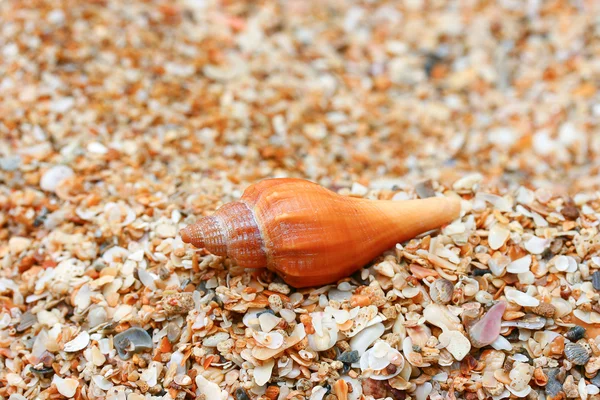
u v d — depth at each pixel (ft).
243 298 0.83
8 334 0.86
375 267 0.85
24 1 1.21
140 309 0.85
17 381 0.83
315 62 1.29
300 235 0.81
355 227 0.83
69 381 0.82
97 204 0.94
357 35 1.37
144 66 1.19
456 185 0.93
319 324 0.82
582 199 0.92
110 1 1.28
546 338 0.82
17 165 1.00
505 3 1.41
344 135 1.15
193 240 0.81
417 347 0.81
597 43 1.30
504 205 0.90
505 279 0.85
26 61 1.14
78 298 0.86
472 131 1.18
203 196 0.95
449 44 1.35
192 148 1.08
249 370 0.80
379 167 1.10
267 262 0.82
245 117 1.14
